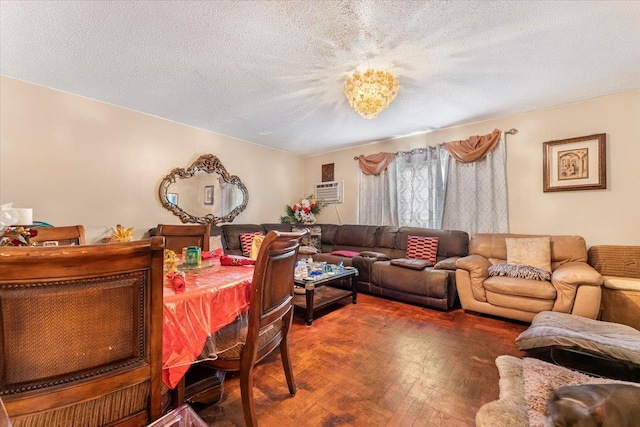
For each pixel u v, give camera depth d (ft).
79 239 5.76
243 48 6.44
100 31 5.83
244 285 4.15
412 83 8.15
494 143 10.87
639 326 7.35
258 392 5.10
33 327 2.01
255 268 3.75
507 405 4.30
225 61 7.00
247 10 5.22
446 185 12.17
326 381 5.45
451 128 12.24
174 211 11.37
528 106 9.90
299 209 16.03
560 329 5.65
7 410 1.96
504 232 10.73
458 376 5.62
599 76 7.79
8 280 1.88
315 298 9.87
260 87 8.43
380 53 6.64
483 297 8.90
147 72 7.55
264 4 5.07
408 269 10.43
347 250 14.29
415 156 13.19
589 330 5.82
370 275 11.52
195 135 12.21
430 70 7.43
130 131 10.19
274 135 13.52
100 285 2.21
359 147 15.51
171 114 10.70
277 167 16.22
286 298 4.67
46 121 8.38
